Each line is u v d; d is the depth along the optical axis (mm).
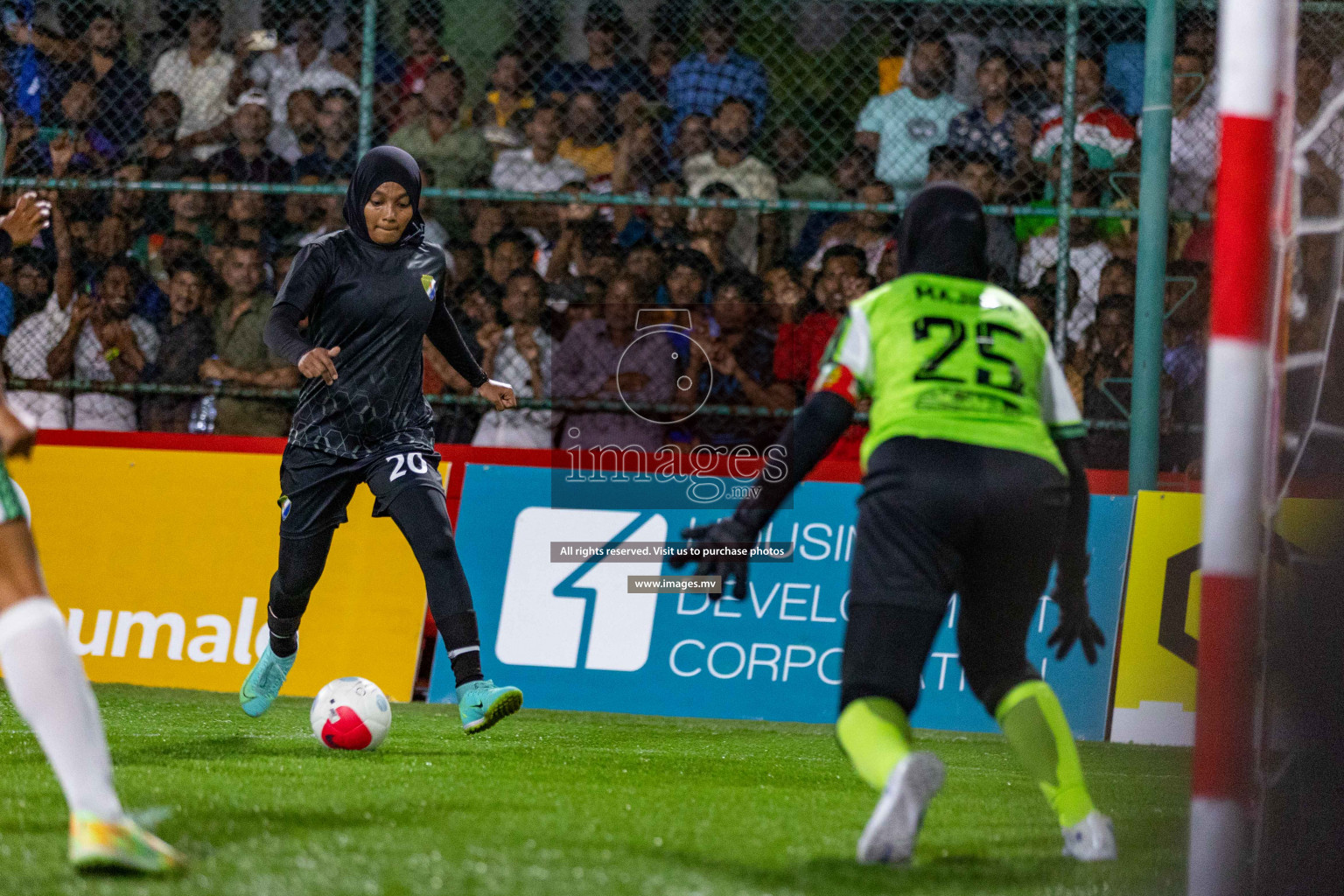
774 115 26375
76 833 7309
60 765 7363
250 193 24516
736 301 21484
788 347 21391
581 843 8820
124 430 22391
